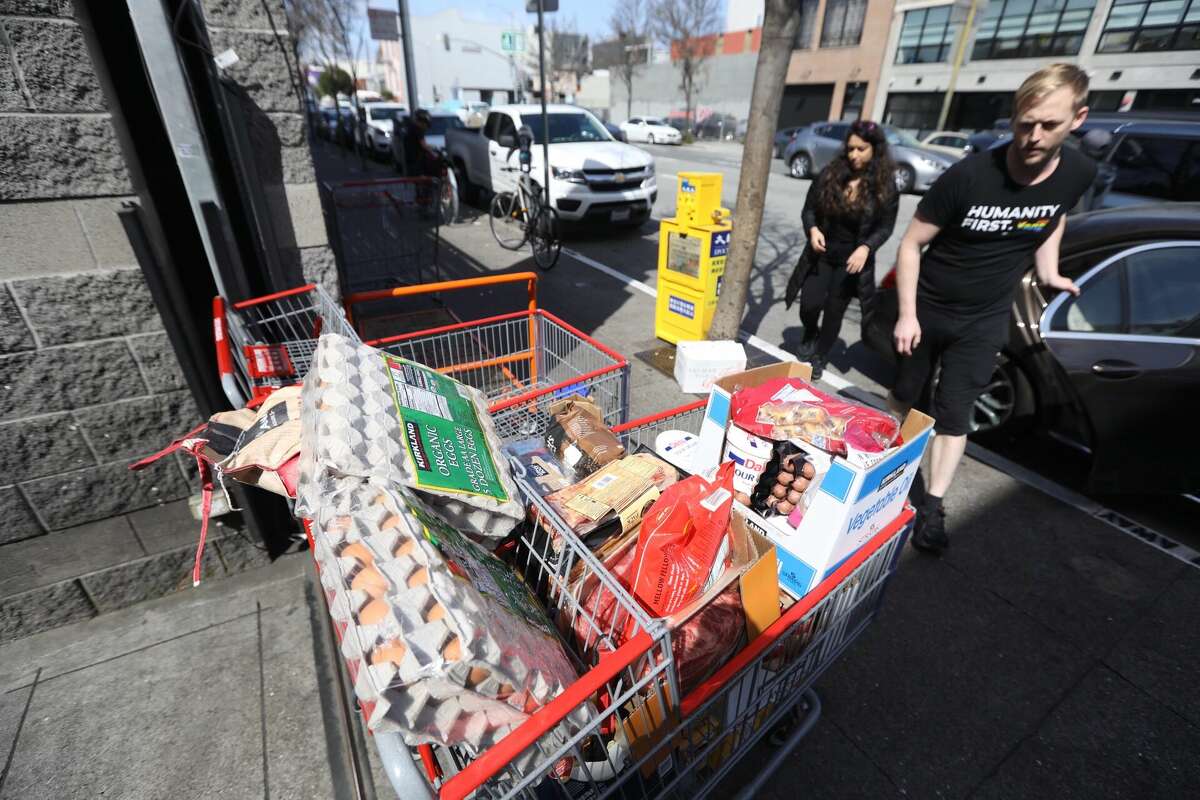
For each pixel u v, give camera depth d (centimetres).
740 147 3064
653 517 135
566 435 204
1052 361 342
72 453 243
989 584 290
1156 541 319
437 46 4559
